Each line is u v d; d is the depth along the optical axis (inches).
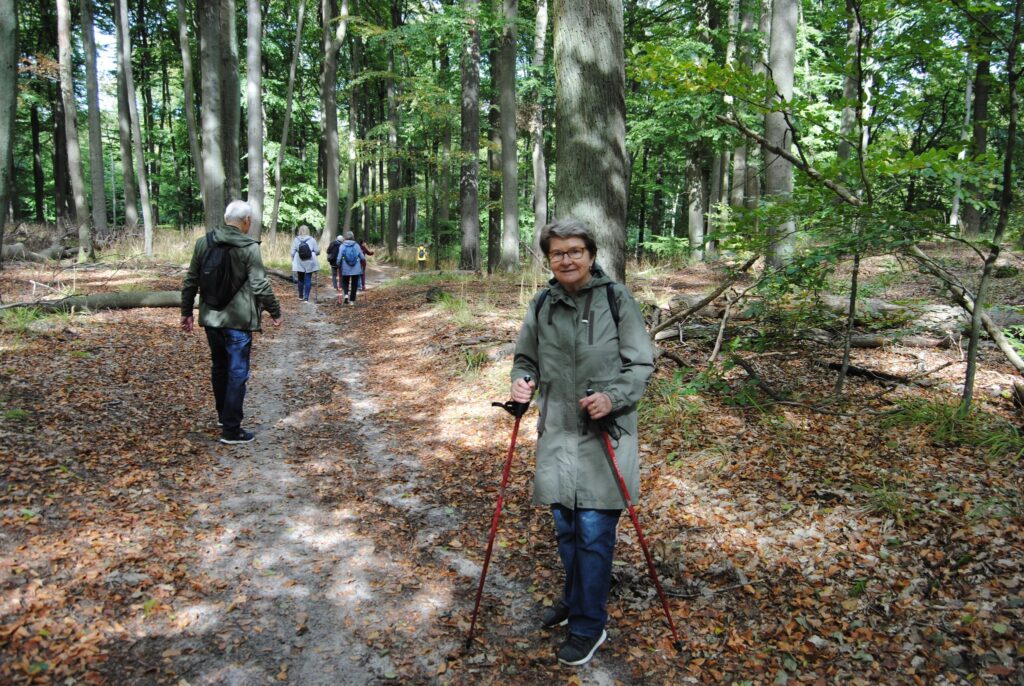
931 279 367.9
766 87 184.9
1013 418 183.2
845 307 292.8
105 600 117.3
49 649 103.2
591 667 107.1
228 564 135.9
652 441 191.3
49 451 174.2
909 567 122.1
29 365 247.8
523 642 114.4
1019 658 98.0
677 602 122.3
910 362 246.1
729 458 175.2
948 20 177.9
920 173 173.2
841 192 186.7
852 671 100.2
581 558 106.8
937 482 150.1
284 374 303.6
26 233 708.0
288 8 1098.1
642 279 491.8
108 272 527.5
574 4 208.5
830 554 129.3
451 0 647.8
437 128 695.1
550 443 108.7
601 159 211.3
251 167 694.5
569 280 107.4
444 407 248.8
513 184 631.8
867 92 188.4
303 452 206.8
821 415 200.5
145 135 1247.5
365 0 942.4
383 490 179.3
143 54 1131.3
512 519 159.8
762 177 556.1
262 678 103.1
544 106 724.0
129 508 152.9
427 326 381.4
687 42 495.8
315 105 1232.2
